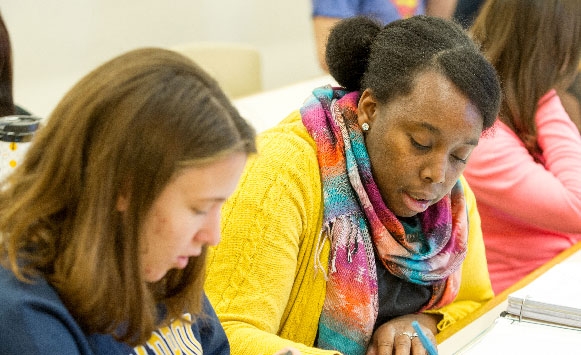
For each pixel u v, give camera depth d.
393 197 1.35
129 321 0.87
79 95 0.81
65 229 0.82
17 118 1.20
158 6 3.99
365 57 1.38
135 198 0.80
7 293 0.81
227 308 1.26
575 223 1.90
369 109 1.33
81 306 0.84
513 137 1.91
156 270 0.87
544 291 1.49
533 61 1.87
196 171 0.80
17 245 0.82
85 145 0.79
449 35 1.28
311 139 1.36
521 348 1.34
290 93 2.85
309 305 1.37
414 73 1.24
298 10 4.74
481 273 1.65
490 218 1.97
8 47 1.74
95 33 3.75
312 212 1.33
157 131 0.78
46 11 3.51
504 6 1.88
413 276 1.41
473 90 1.22
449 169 1.29
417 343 1.39
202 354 1.10
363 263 1.35
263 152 1.33
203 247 0.97
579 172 1.95
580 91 2.15
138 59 0.82
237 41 4.49
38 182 0.81
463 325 1.53
